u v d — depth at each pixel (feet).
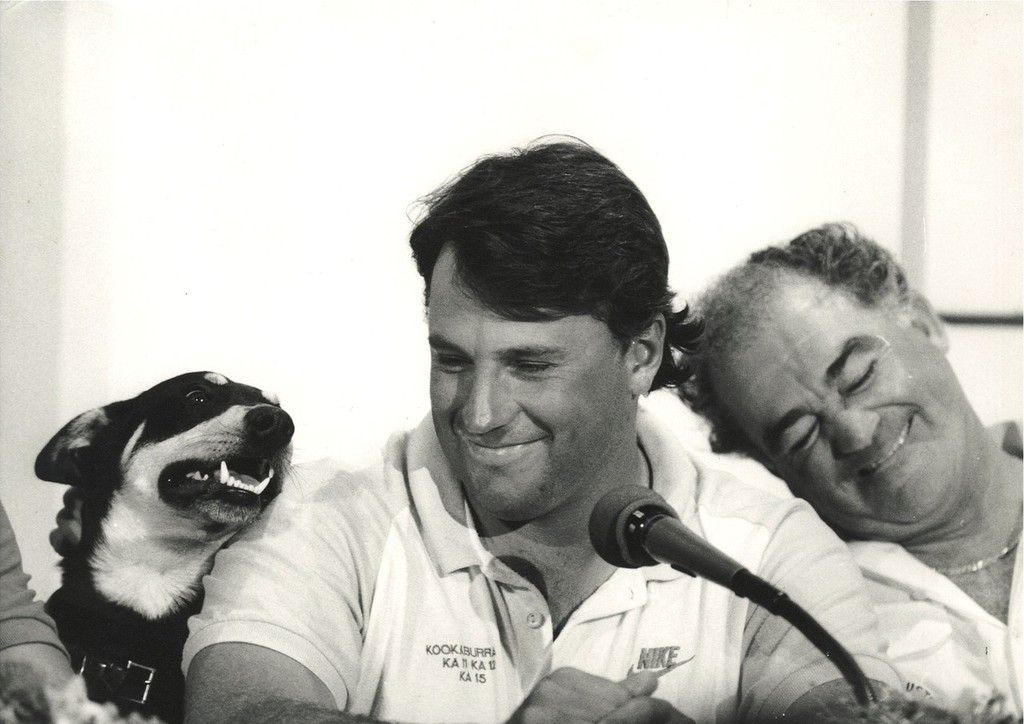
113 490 6.55
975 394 6.79
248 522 6.48
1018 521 6.75
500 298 5.83
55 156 6.70
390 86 6.70
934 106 6.82
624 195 6.02
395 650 6.31
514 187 5.86
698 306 6.66
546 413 5.92
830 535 6.68
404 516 6.42
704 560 4.23
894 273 6.79
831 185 6.79
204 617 6.31
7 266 6.66
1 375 6.63
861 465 6.65
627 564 4.61
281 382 6.60
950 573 6.70
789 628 6.28
